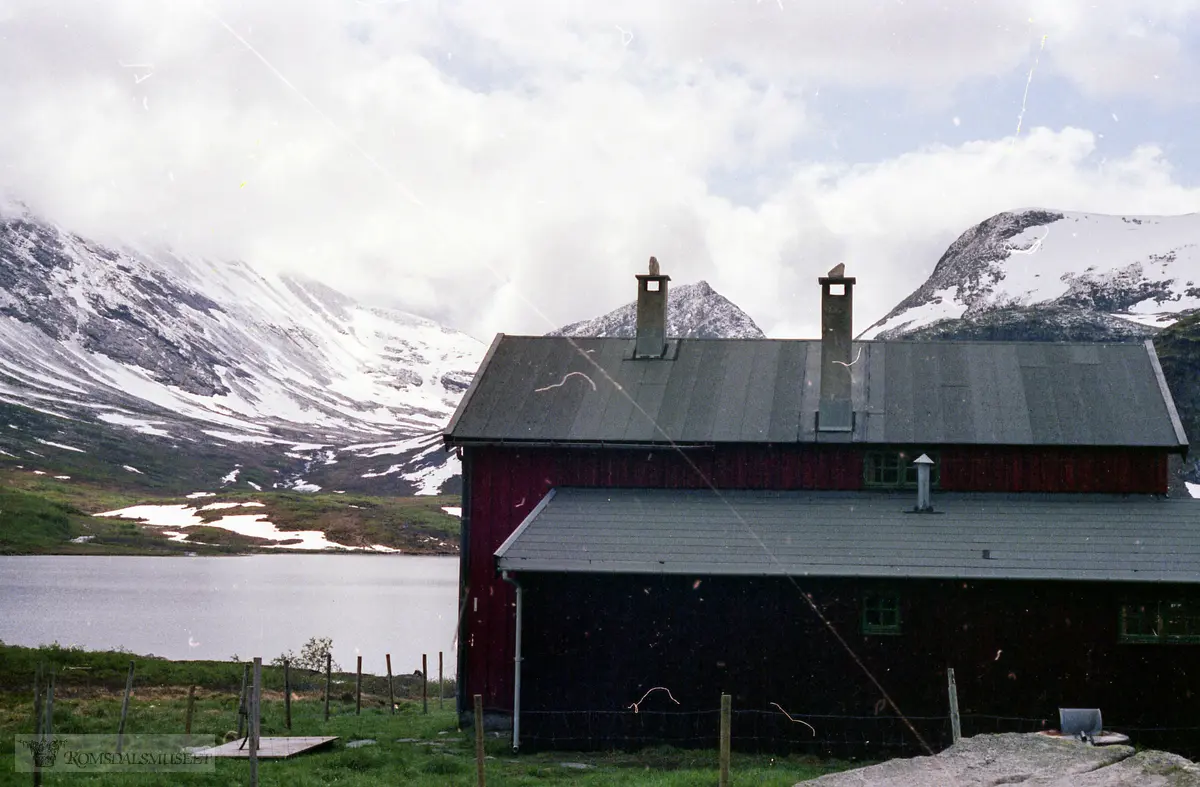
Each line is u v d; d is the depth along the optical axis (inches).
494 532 1354.6
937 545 1175.0
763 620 1168.2
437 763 1034.1
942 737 1136.8
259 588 4879.4
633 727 1172.5
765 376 1423.5
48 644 2824.8
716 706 1167.0
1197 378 6186.0
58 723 1217.4
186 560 6712.6
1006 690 1136.2
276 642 3006.9
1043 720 1130.7
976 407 1349.7
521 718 1181.7
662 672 1174.3
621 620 1182.9
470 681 1330.0
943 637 1147.3
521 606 1192.2
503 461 1366.9
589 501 1307.8
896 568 1136.8
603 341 1504.7
